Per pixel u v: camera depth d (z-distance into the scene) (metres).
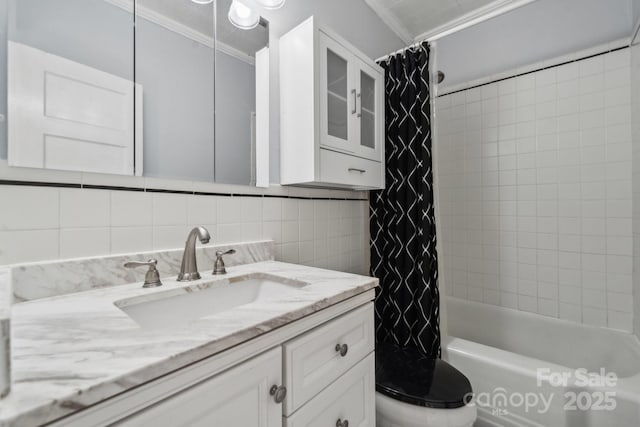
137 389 0.36
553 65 1.78
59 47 0.70
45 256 0.68
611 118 1.60
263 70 1.18
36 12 0.67
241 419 0.48
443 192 2.23
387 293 1.58
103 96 0.77
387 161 1.56
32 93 0.66
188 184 0.95
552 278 1.80
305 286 0.79
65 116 0.71
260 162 1.16
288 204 1.28
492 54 2.01
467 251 2.13
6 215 0.63
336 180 1.19
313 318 0.63
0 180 0.62
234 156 1.08
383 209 1.60
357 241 1.70
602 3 1.64
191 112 0.96
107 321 0.52
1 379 0.29
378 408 1.05
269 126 1.20
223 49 1.05
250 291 0.94
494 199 2.01
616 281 1.60
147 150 0.85
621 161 1.58
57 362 0.36
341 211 1.59
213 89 1.02
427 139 1.41
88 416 0.32
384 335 1.58
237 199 1.09
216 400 0.44
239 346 0.48
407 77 1.50
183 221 0.93
